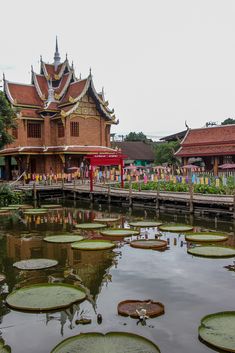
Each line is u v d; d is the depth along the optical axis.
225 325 8.49
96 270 13.49
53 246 17.19
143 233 20.05
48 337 8.62
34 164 53.75
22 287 11.68
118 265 14.07
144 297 10.85
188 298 10.74
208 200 26.52
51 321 9.33
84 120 53.47
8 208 31.56
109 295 11.02
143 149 81.44
